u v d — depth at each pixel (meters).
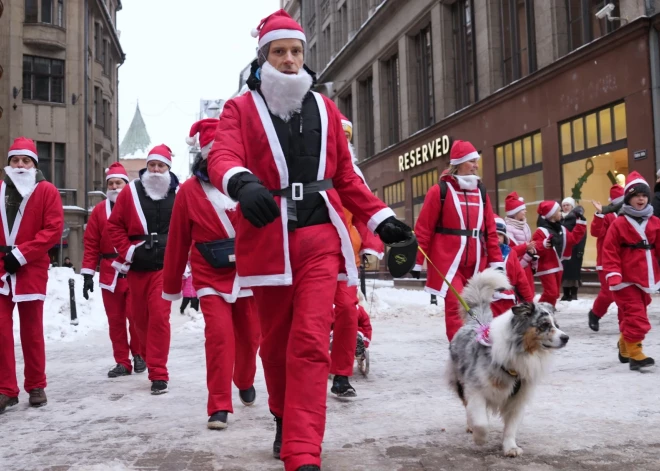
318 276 3.15
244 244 3.21
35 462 3.89
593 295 15.41
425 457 3.74
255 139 3.23
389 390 5.72
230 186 2.93
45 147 36.81
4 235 5.56
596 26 17.20
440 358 7.50
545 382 5.76
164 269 5.09
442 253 6.20
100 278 7.28
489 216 6.39
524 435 4.15
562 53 18.25
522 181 19.88
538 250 9.45
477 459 3.69
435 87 25.36
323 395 3.05
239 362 5.25
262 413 5.10
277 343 3.39
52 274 17.00
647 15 15.08
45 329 11.61
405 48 28.25
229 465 3.70
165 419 4.97
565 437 4.07
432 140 25.17
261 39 3.35
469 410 3.90
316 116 3.31
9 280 5.45
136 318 6.49
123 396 5.97
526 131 19.31
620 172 15.86
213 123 5.05
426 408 4.96
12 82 35.59
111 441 4.35
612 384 5.64
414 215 27.62
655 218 6.49
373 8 32.94
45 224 5.61
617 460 3.58
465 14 24.02
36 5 36.56
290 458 2.92
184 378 6.83
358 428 4.43
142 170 6.54
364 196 3.37
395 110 30.98
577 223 9.75
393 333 10.22
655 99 14.86
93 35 41.66
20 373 7.79
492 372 3.78
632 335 6.31
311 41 45.81
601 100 16.30
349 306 5.30
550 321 3.70
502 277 4.57
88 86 40.06
